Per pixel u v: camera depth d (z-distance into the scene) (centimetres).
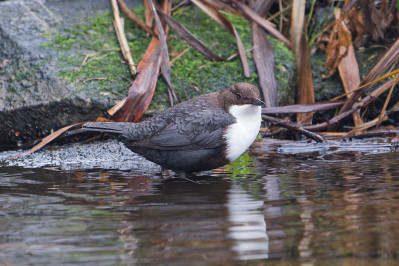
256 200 636
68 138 1106
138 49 1227
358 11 1279
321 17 1357
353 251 462
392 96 1207
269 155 967
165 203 633
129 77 1159
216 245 482
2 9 1291
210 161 836
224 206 611
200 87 1178
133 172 862
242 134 828
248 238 498
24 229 536
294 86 1243
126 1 1364
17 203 640
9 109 1130
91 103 1102
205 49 1229
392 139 1040
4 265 447
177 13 1365
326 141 1063
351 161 878
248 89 826
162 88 1155
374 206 592
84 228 537
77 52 1205
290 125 1090
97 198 663
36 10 1296
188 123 831
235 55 1237
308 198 638
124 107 1079
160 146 836
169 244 487
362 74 1243
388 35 1294
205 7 1261
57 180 786
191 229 527
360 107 1128
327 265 435
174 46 1254
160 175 837
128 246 484
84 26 1278
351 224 530
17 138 1150
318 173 791
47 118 1123
